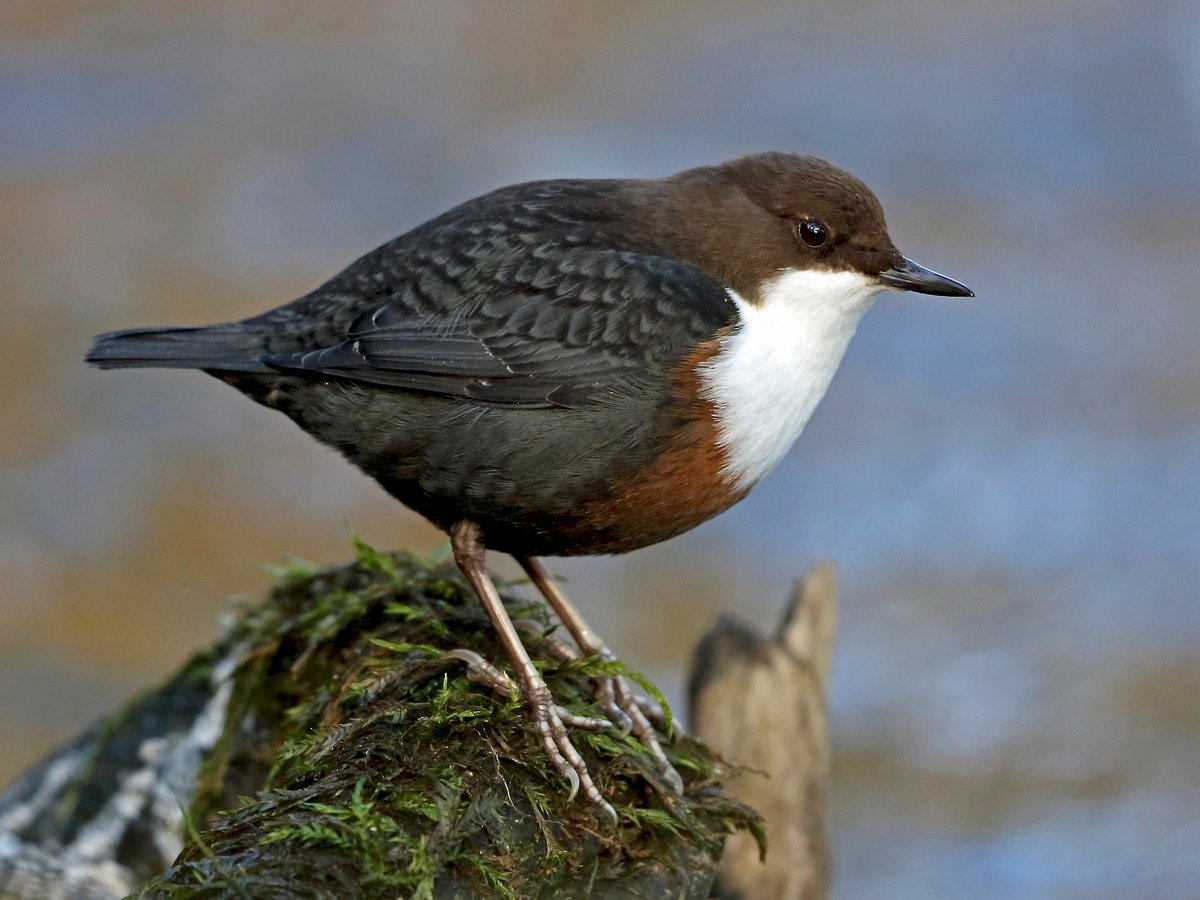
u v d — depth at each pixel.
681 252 6.74
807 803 7.57
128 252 17.62
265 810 4.80
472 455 6.40
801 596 7.90
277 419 15.67
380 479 6.66
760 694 7.55
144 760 7.58
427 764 5.14
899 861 10.31
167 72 21.64
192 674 7.59
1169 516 14.12
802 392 6.71
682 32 23.52
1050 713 11.69
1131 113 21.39
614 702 6.26
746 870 7.48
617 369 6.38
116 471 14.48
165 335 6.67
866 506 14.54
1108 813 10.66
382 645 5.82
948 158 20.34
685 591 13.44
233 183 19.12
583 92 21.59
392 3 24.19
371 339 6.43
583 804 5.50
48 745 11.05
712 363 6.41
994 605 13.14
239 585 13.20
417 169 19.55
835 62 22.73
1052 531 14.07
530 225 6.65
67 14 23.08
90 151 19.61
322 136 20.27
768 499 14.70
